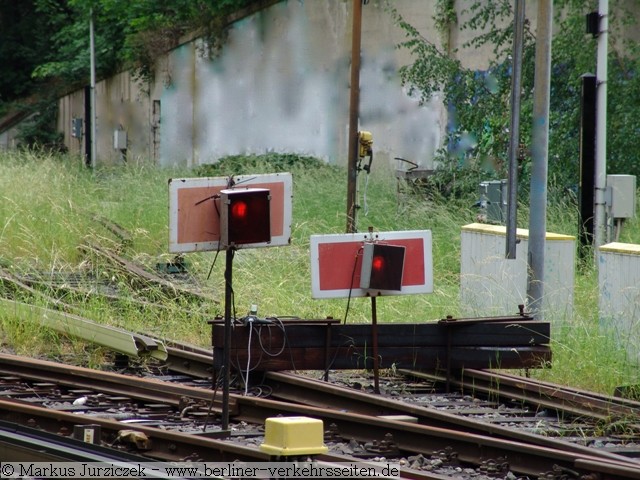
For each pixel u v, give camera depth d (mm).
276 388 36094
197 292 50750
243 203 29156
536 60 44969
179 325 46312
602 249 42062
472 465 26828
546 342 38375
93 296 48250
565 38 78250
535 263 44312
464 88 84750
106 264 54125
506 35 84062
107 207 76312
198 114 136375
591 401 32875
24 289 48969
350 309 47094
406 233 37406
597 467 23906
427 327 37812
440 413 30734
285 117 122812
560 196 72188
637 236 61656
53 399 34594
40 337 43250
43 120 183000
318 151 118625
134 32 152500
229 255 29703
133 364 41125
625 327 40000
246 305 48656
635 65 78250
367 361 37438
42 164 83688
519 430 29422
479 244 49281
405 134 106188
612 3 80625
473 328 38031
